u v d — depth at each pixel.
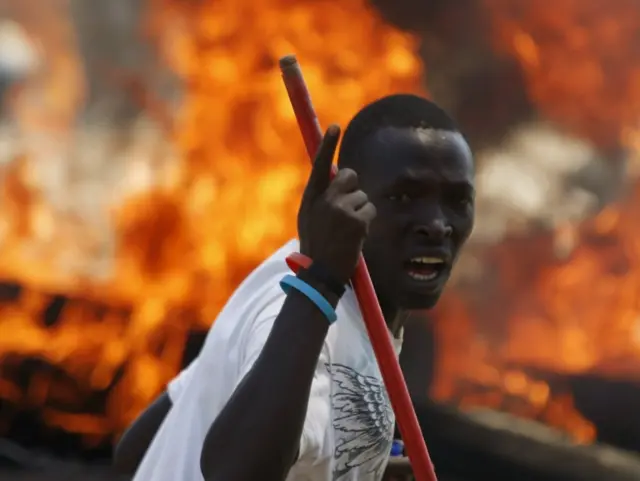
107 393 16.36
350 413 5.01
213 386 5.17
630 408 16.70
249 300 5.13
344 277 4.41
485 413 15.75
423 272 5.13
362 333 5.12
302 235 4.45
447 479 15.11
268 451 4.21
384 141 5.12
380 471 5.29
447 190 5.11
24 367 16.09
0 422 15.88
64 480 14.94
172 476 5.23
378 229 5.11
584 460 14.82
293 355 4.31
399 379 4.61
